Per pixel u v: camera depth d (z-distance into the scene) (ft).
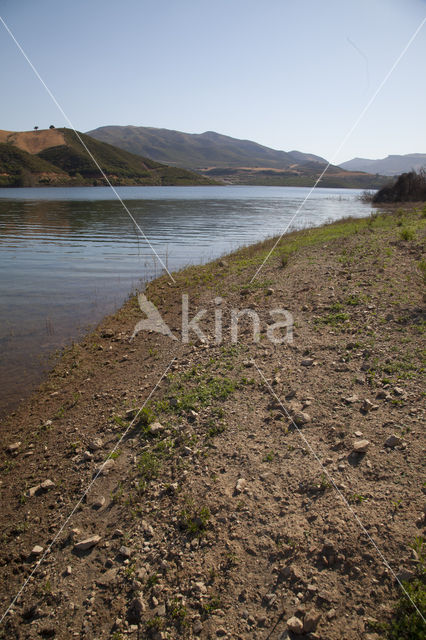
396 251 40.32
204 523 12.52
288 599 10.12
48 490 15.19
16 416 20.86
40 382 24.31
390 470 13.19
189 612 10.21
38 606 10.95
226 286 39.17
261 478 13.99
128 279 49.32
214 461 15.16
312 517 12.14
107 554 12.18
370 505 12.10
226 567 11.18
